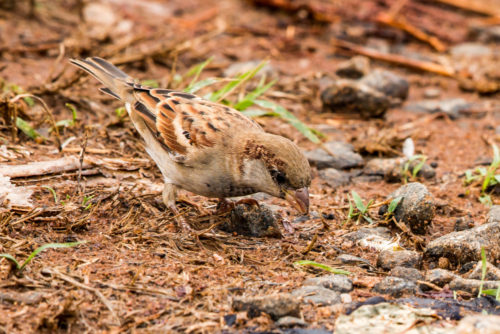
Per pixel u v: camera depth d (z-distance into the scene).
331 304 8.27
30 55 17.03
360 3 22.77
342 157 13.32
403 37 20.98
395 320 7.96
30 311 7.74
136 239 9.59
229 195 10.02
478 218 11.30
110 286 8.30
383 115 15.82
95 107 14.16
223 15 21.42
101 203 10.55
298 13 21.55
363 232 10.41
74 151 12.26
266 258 9.48
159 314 7.85
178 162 10.00
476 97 17.62
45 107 12.18
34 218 9.71
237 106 13.47
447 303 8.40
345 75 17.25
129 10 20.89
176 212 10.27
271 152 9.30
